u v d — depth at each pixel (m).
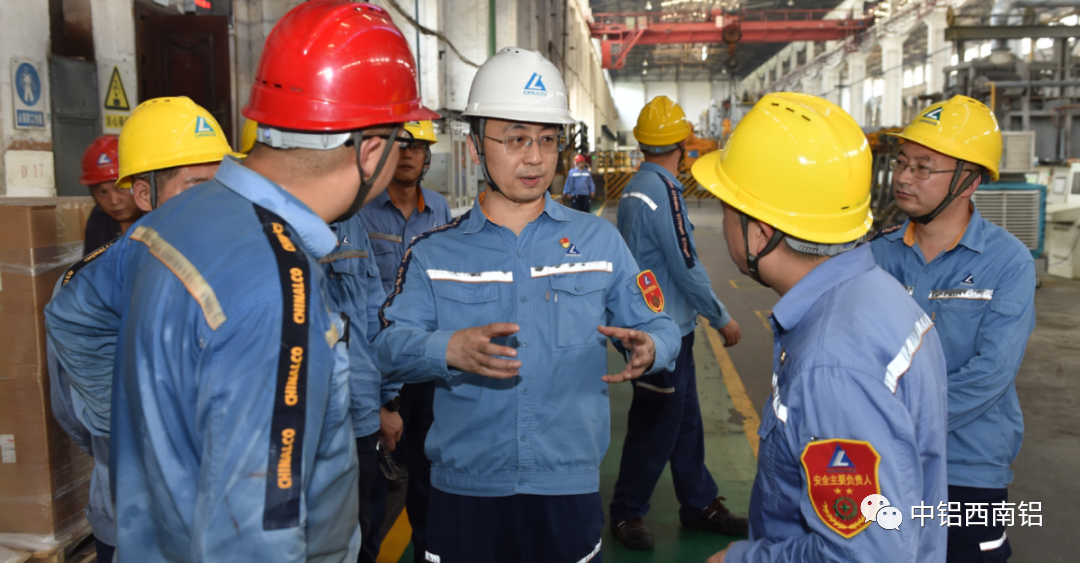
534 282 1.64
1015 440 1.77
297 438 0.82
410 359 1.47
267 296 0.84
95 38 3.77
